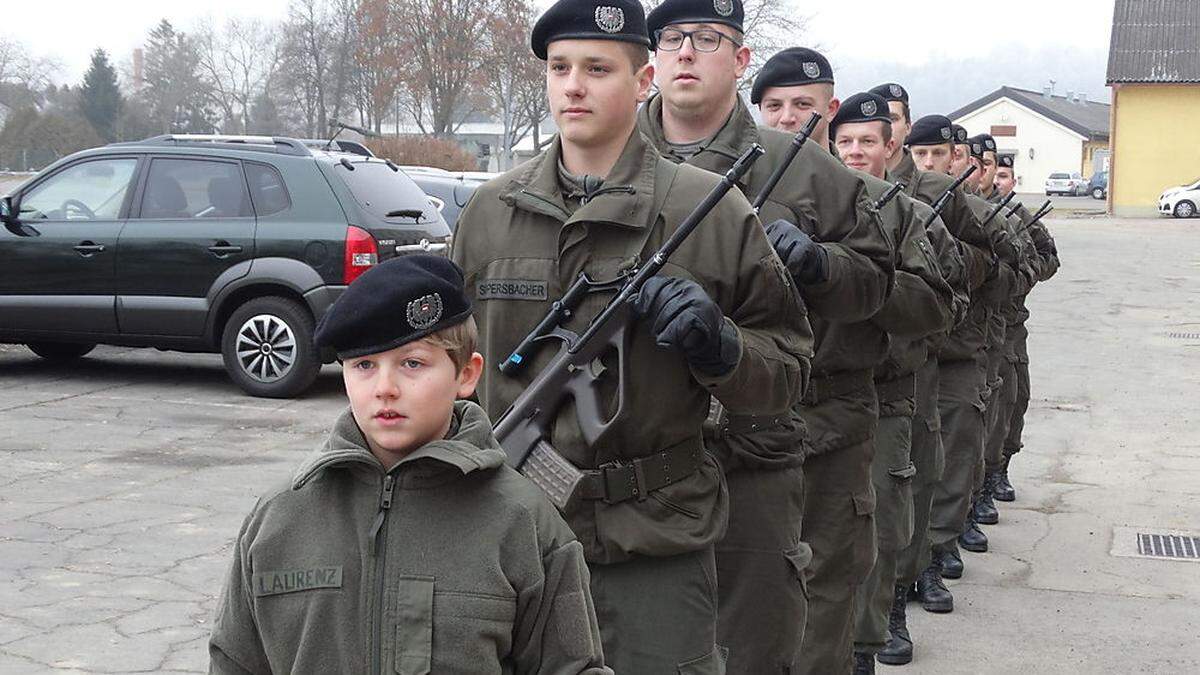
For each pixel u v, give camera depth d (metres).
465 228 3.31
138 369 11.41
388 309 2.19
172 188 10.20
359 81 44.75
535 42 3.20
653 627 3.13
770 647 3.86
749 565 3.83
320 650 2.24
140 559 6.05
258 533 2.29
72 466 7.84
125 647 4.98
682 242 3.13
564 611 2.29
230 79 55.44
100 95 55.72
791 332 3.29
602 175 3.21
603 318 3.04
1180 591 6.28
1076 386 12.28
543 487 3.04
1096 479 8.64
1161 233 36.94
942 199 6.18
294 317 9.91
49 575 5.79
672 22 4.04
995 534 7.34
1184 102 48.41
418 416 2.24
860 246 4.07
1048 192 75.25
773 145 4.14
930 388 5.62
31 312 10.34
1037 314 18.12
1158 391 12.01
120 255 10.15
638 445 3.10
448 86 40.03
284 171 10.02
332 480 2.29
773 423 3.83
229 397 10.13
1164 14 49.94
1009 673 5.21
